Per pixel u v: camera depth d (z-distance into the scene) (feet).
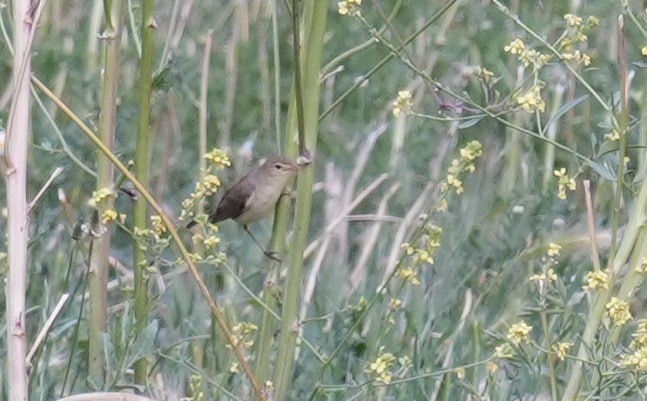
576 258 33.81
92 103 39.65
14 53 19.22
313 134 23.66
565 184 24.45
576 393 23.89
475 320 29.66
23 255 19.19
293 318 24.13
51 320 21.70
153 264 25.77
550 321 30.17
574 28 24.77
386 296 31.73
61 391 25.31
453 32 45.19
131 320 24.79
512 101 24.79
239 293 31.96
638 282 23.62
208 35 36.96
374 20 45.52
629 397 24.47
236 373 26.76
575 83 40.47
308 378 28.07
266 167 27.25
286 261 28.40
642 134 24.89
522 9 46.34
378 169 39.01
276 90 25.55
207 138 41.04
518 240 34.14
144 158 24.90
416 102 40.78
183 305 30.48
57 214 34.55
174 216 36.78
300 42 25.02
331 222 35.01
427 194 36.24
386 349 28.63
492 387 25.93
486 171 38.24
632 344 22.93
